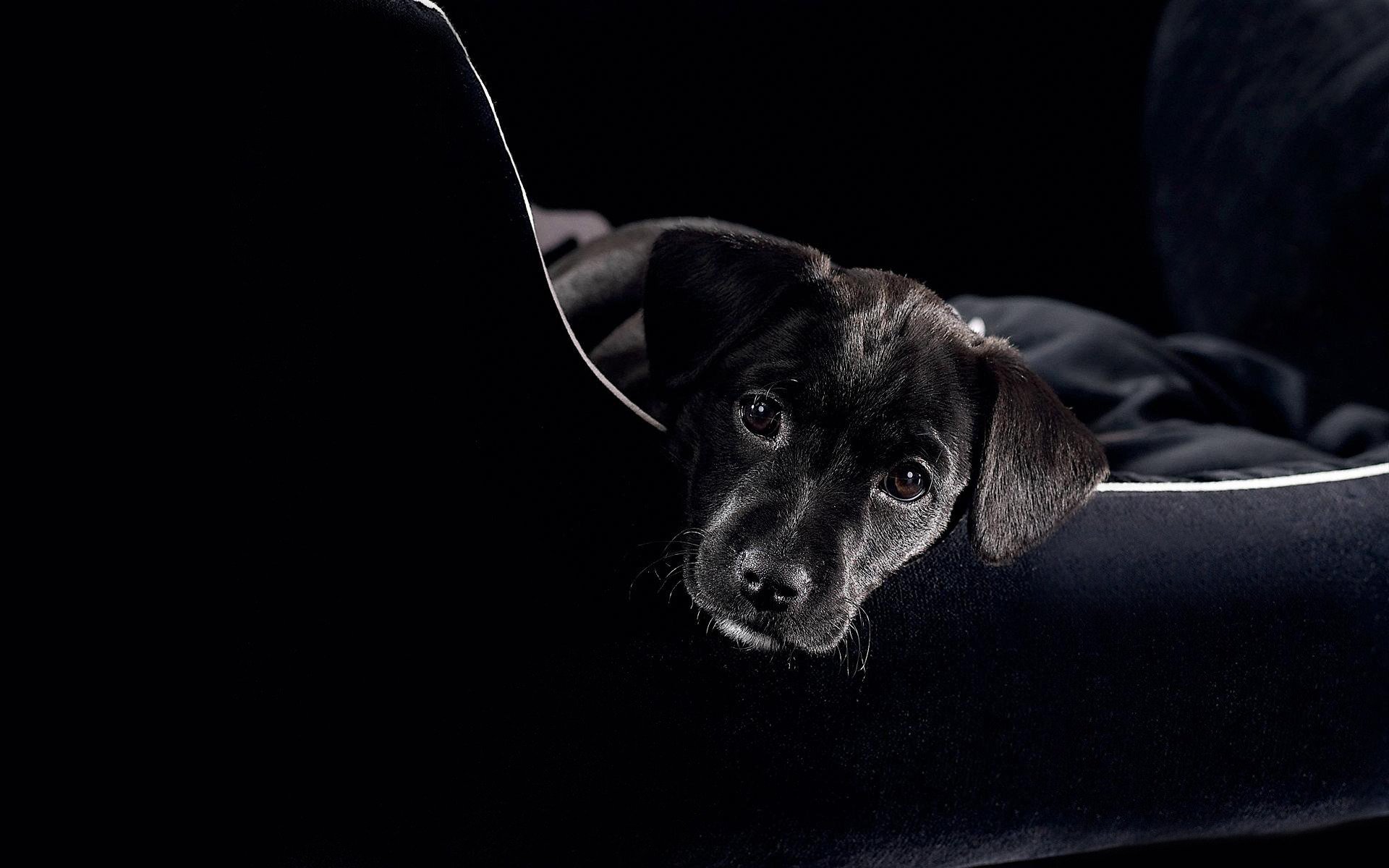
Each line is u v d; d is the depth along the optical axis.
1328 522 1.59
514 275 1.18
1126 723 1.48
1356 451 2.50
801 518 1.58
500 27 3.39
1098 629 1.47
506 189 1.16
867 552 1.66
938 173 3.64
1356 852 2.02
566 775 1.32
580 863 1.35
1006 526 1.52
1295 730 1.54
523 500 1.26
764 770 1.38
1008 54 3.63
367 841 1.30
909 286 1.86
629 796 1.34
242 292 1.10
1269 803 1.58
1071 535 1.53
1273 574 1.53
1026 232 3.71
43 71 1.01
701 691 1.36
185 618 1.19
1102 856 1.96
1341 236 3.15
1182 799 1.54
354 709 1.26
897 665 1.43
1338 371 3.17
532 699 1.29
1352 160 3.14
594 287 2.47
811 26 3.54
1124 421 2.49
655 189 3.56
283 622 1.21
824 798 1.41
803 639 1.44
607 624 1.31
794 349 1.69
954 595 1.46
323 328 1.14
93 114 1.02
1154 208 3.69
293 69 1.05
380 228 1.12
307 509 1.19
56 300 1.07
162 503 1.15
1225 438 2.25
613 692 1.32
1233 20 3.52
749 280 1.70
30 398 1.10
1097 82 3.70
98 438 1.12
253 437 1.15
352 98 1.07
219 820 1.26
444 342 1.18
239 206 1.07
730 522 1.58
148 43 1.02
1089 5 3.66
